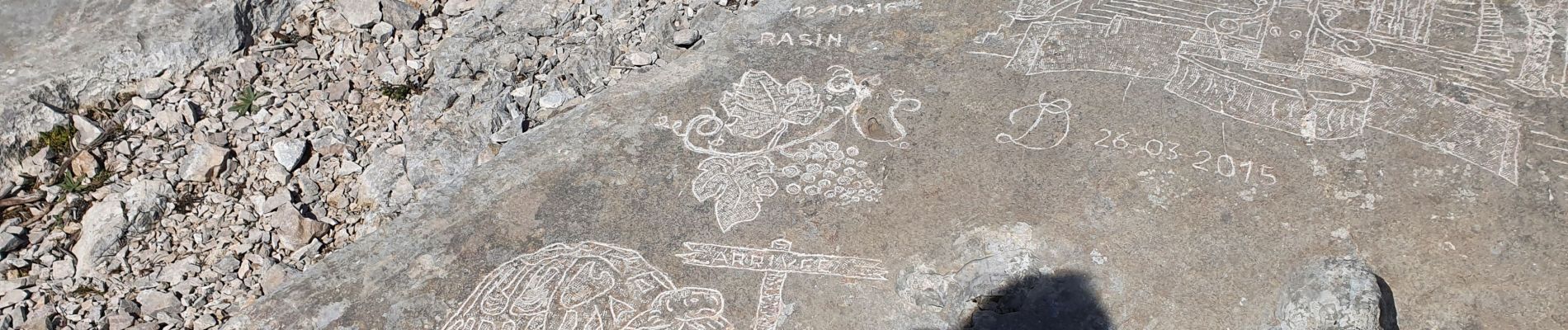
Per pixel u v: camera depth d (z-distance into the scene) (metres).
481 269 3.05
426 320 2.95
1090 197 3.16
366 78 3.88
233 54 3.89
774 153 3.38
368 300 2.98
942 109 3.49
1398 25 3.68
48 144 3.52
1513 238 2.98
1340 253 2.98
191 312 3.10
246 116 3.69
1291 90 3.47
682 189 3.26
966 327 2.90
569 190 3.27
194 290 3.15
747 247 3.10
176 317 3.08
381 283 3.02
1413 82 3.47
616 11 4.13
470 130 3.58
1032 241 3.06
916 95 3.54
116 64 3.71
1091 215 3.12
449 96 3.73
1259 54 3.61
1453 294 2.89
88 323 3.05
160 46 3.76
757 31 3.84
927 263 3.02
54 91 3.59
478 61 3.86
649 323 2.95
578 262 3.07
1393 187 3.14
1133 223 3.09
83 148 3.52
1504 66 3.51
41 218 3.33
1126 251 3.02
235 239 3.29
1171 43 3.67
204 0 3.87
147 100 3.70
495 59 3.87
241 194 3.44
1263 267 2.97
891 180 3.26
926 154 3.33
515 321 2.95
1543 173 3.14
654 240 3.12
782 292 2.99
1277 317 2.86
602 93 3.62
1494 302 2.87
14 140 3.46
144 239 3.28
